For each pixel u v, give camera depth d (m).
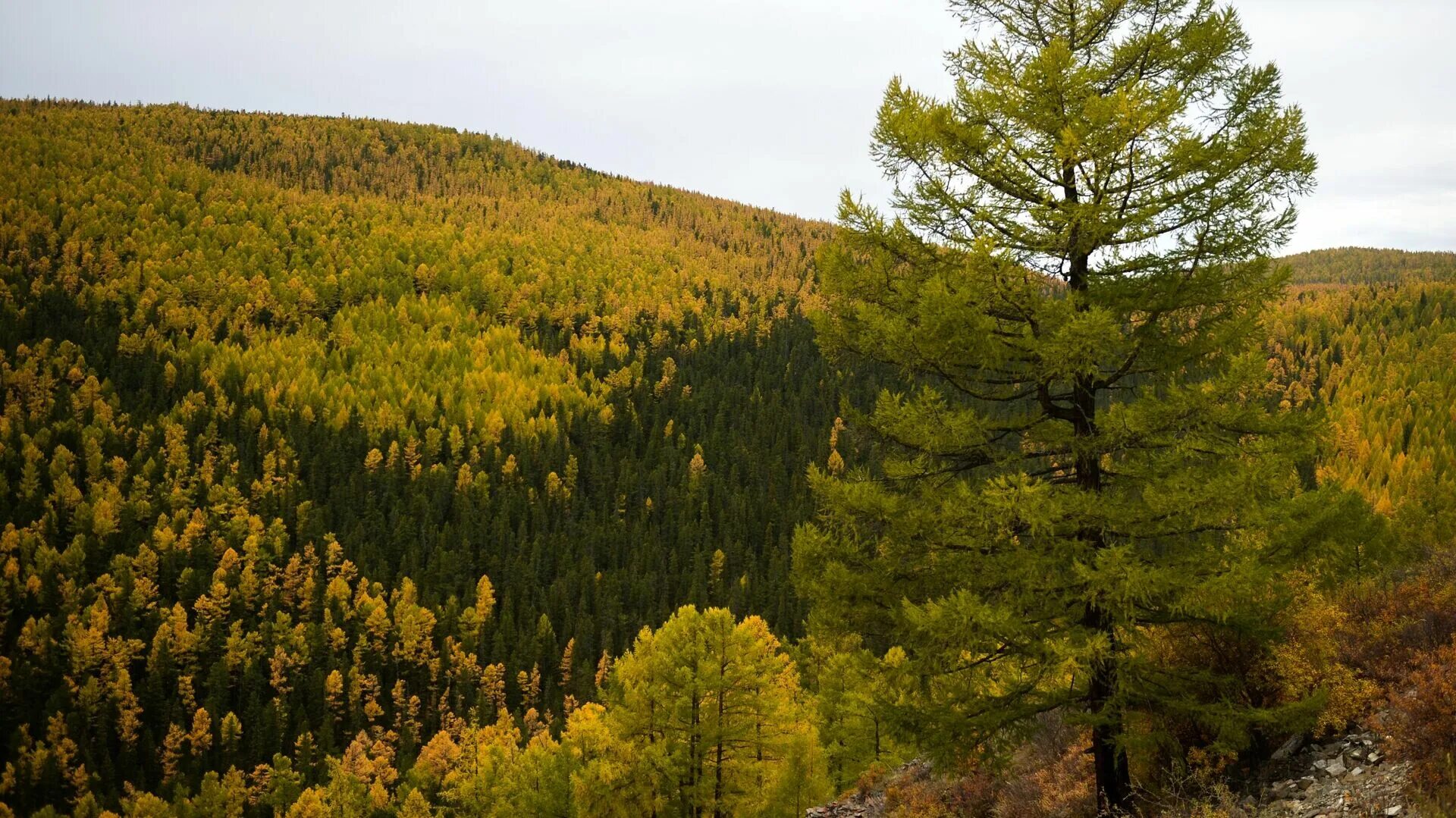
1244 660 10.15
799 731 21.38
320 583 123.94
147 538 131.75
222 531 136.12
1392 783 8.03
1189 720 10.30
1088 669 8.89
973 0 10.74
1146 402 9.52
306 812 79.81
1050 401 10.48
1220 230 9.36
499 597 126.44
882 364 10.72
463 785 37.94
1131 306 9.51
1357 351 167.38
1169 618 9.46
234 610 119.00
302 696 106.38
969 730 9.77
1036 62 9.63
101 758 95.31
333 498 146.38
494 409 180.12
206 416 168.62
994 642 9.39
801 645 41.06
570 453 169.75
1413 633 10.20
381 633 110.75
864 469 10.72
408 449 159.25
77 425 158.25
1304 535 8.86
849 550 10.56
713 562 124.62
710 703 21.41
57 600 117.75
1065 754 13.09
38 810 86.31
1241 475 8.35
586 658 109.44
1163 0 10.11
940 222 10.33
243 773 92.38
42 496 139.25
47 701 101.19
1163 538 9.53
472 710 97.62
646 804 21.25
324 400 179.00
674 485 157.62
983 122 10.30
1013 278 9.62
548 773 27.12
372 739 100.94
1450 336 158.88
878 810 16.91
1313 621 9.74
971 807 13.74
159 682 103.00
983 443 9.89
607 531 140.25
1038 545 9.41
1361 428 124.19
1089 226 9.28
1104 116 8.99
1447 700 7.96
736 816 21.03
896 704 10.45
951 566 9.94
